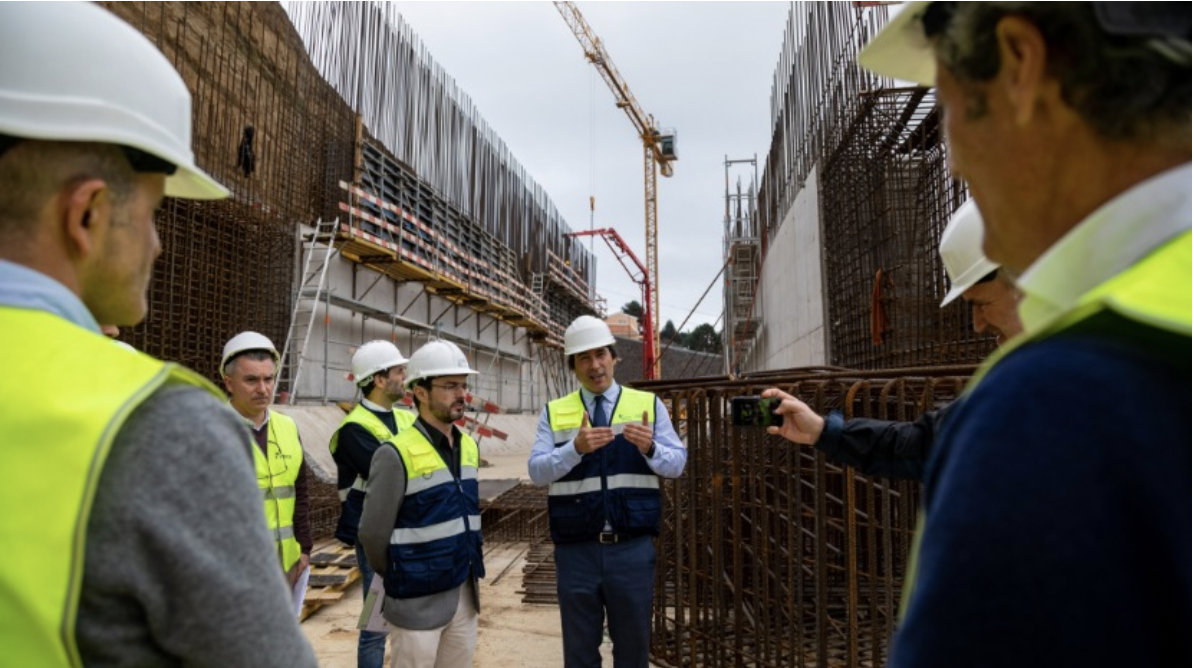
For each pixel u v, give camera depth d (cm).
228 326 1179
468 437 374
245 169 1276
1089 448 56
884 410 339
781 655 397
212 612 88
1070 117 72
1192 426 57
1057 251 71
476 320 2791
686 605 520
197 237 1124
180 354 1052
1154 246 65
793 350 1352
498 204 2905
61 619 79
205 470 91
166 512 86
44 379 85
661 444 373
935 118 780
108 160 100
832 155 987
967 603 58
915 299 806
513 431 2594
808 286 1176
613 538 356
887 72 109
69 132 94
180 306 1067
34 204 96
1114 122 69
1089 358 60
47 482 81
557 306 4075
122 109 100
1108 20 66
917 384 344
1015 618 55
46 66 95
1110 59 68
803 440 242
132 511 84
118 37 103
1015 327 190
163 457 88
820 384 363
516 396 3300
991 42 76
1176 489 55
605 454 365
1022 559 56
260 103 1413
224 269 1182
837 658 416
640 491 362
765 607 396
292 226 1520
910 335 805
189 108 117
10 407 83
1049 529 55
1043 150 74
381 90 1888
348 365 1802
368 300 1936
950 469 65
